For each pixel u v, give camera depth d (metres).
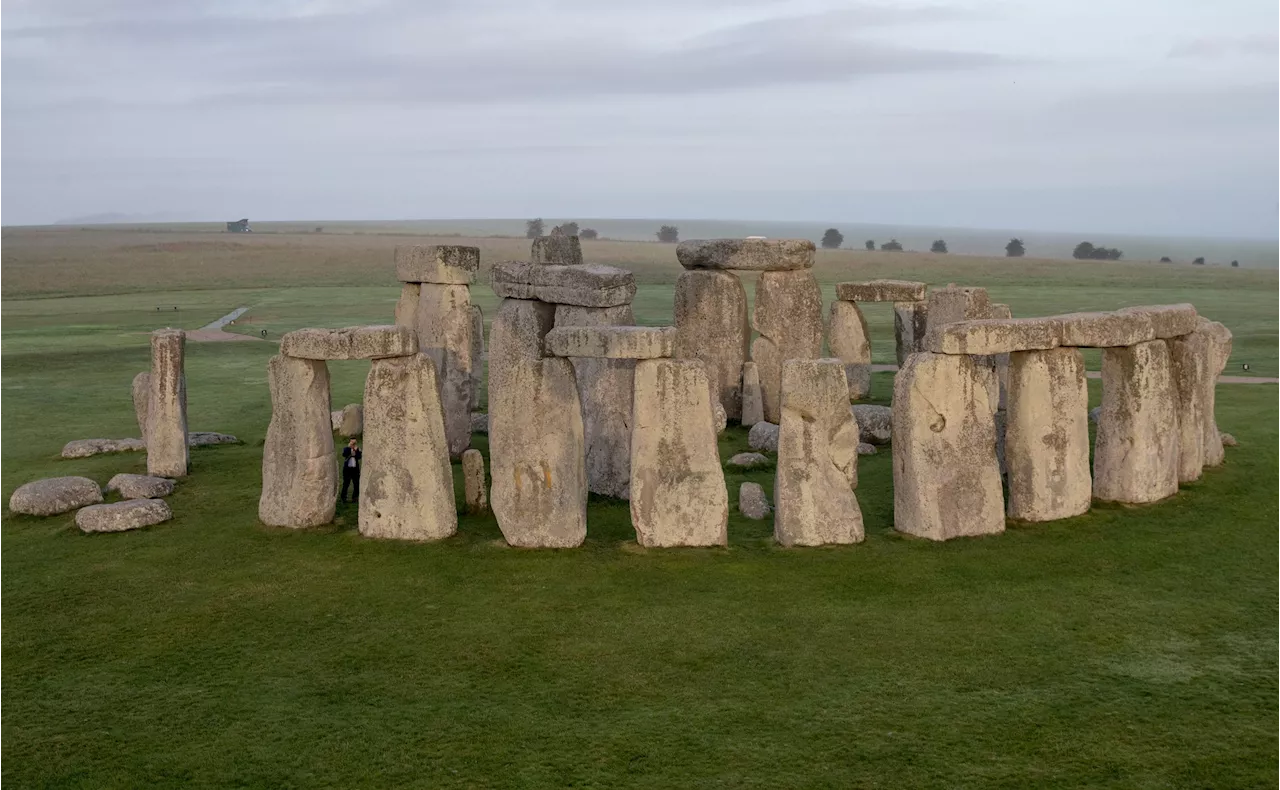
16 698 14.48
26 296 80.81
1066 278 93.62
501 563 18.95
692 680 14.77
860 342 35.78
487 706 14.12
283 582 18.34
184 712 14.05
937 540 19.61
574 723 13.66
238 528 21.12
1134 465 21.62
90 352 48.88
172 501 23.41
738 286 31.47
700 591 17.64
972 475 19.88
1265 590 17.67
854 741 13.11
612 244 160.25
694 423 19.36
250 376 42.94
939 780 12.24
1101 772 12.33
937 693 14.28
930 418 19.69
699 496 19.41
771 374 31.30
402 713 13.96
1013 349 19.97
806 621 16.52
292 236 190.62
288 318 63.50
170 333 25.39
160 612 17.23
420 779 12.44
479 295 75.19
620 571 18.50
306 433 20.83
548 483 19.50
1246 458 24.97
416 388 19.97
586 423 24.23
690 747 13.03
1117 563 18.80
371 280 95.12
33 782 12.45
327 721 13.77
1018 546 19.50
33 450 29.42
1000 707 13.87
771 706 14.02
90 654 15.80
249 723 13.74
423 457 19.98
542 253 29.22
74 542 20.69
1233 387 35.09
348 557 19.36
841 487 19.59
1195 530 20.34
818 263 112.50
